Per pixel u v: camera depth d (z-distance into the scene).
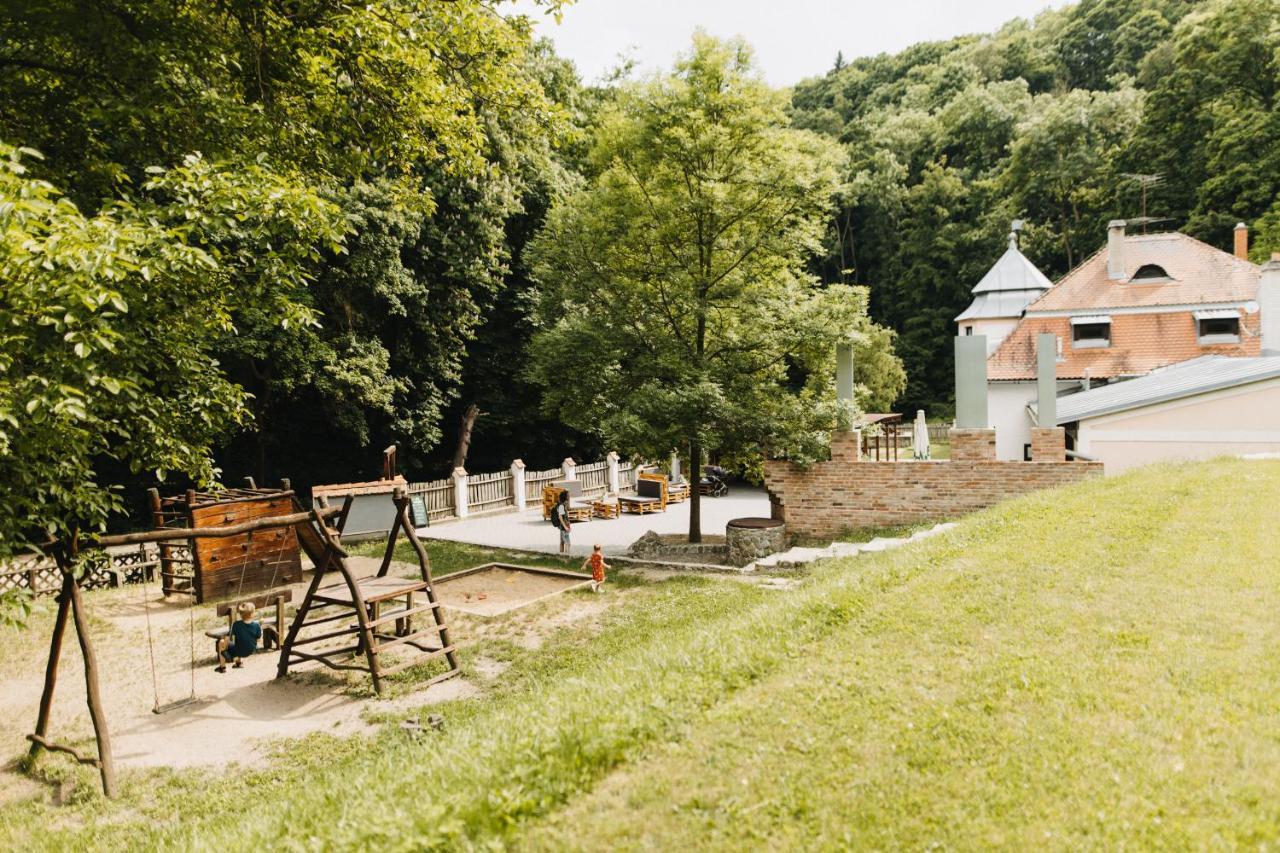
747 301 17.58
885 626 6.60
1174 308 32.12
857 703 5.14
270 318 9.70
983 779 4.14
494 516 26.83
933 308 60.69
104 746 7.18
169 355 9.60
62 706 9.56
